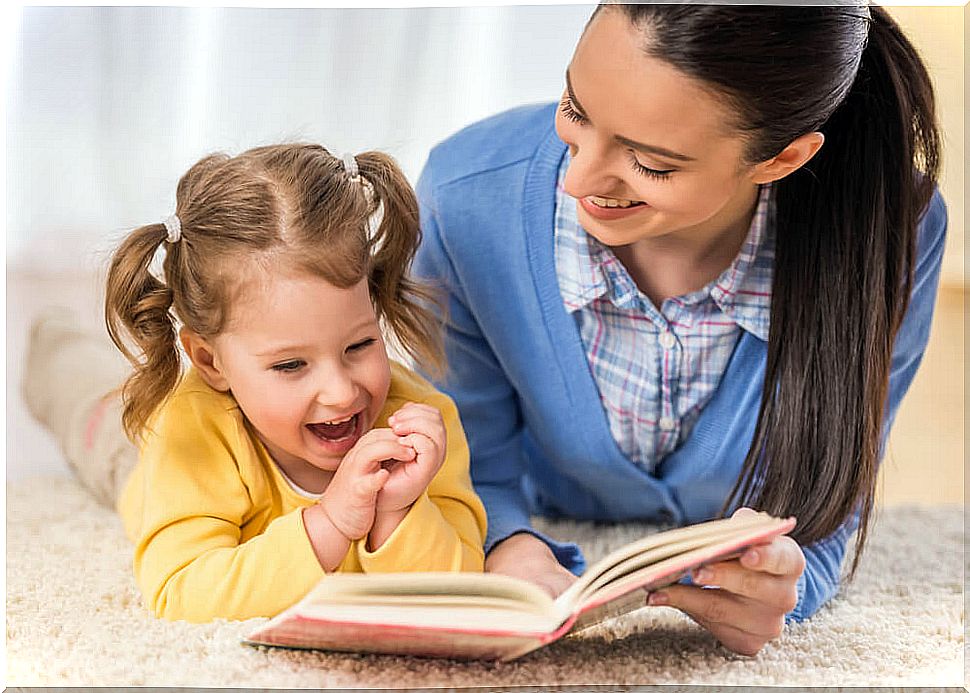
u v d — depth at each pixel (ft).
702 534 2.74
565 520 4.42
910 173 3.31
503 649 2.74
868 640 3.18
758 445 3.53
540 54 5.14
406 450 3.07
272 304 3.08
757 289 3.58
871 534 4.18
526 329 3.77
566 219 3.63
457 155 3.86
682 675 2.88
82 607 3.25
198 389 3.38
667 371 3.73
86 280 5.04
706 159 2.86
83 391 4.60
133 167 5.11
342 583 2.65
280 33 5.07
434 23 5.09
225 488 3.24
